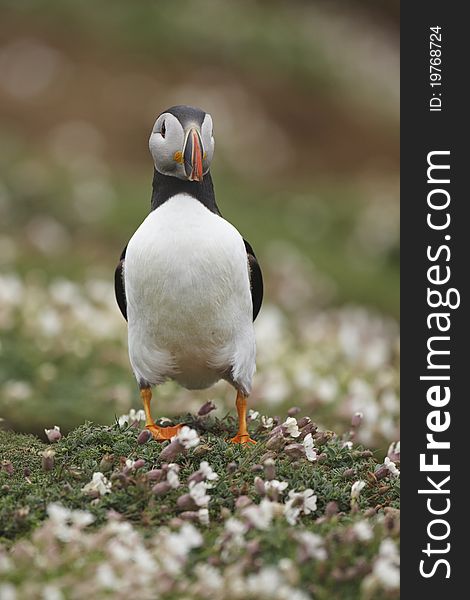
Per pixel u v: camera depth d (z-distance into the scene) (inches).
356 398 480.4
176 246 325.7
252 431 354.9
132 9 1674.5
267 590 232.4
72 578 237.1
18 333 545.0
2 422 455.5
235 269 332.8
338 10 2197.3
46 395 497.0
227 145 1413.6
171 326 335.6
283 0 2090.3
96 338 549.3
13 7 1588.3
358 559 252.2
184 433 293.0
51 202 1026.1
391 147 1600.6
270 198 1304.1
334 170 1509.6
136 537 252.2
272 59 1663.4
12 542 266.5
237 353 344.5
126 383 522.3
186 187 337.7
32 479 301.9
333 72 1713.8
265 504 261.6
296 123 1578.5
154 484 289.3
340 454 321.1
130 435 325.1
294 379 543.2
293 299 890.7
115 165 1323.8
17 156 1166.3
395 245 1186.0
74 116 1403.8
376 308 995.9
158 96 1480.1
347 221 1226.6
